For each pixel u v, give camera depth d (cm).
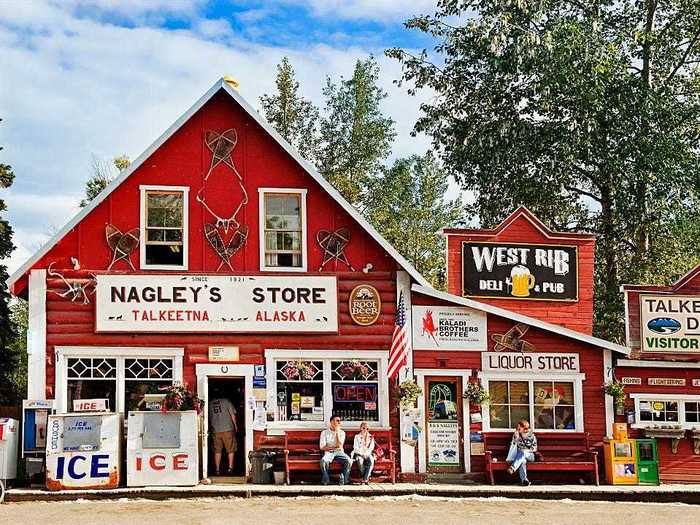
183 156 2452
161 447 2209
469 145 3653
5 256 3388
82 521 1816
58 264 2364
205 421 2341
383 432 2427
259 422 2381
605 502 2234
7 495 2097
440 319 2498
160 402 2336
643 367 2569
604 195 3684
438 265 5366
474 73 3738
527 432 2428
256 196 2466
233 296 2412
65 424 2186
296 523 1814
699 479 2523
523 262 2672
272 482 2345
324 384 2433
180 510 1962
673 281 3650
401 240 5353
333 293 2455
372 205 5300
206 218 2441
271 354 2412
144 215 2414
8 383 3394
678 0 3619
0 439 2192
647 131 3516
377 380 2458
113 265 2384
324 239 2475
